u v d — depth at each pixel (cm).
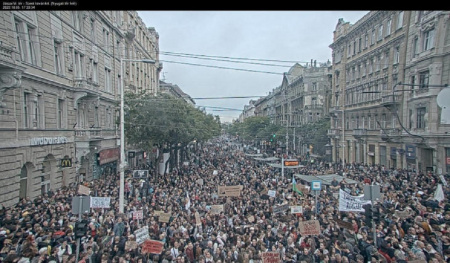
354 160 4541
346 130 4778
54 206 1522
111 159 3397
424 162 3014
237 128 12788
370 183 2261
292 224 1421
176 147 4025
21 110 1998
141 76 5003
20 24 2008
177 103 3212
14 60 1702
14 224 1240
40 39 2214
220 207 1606
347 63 4753
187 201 1789
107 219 1448
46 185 2339
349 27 4716
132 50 4450
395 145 3497
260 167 3691
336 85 5181
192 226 1396
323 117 6222
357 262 996
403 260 966
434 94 2788
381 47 3772
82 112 2944
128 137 3106
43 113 2253
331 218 1414
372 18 3956
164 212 1480
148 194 2250
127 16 4306
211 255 1103
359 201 1414
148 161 4984
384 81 3722
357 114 4431
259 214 1512
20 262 927
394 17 3503
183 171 3384
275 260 1045
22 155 1966
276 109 10575
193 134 3500
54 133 2377
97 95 2966
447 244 1069
